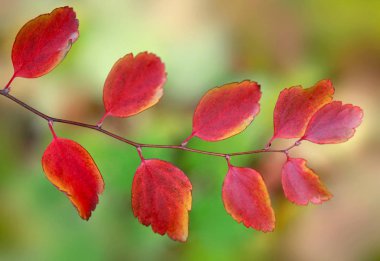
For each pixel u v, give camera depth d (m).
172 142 0.50
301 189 0.36
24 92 0.53
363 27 0.55
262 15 0.57
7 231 0.49
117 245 0.49
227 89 0.35
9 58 0.54
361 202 0.52
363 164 0.53
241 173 0.36
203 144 0.49
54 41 0.34
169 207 0.35
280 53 0.55
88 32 0.53
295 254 0.50
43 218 0.49
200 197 0.49
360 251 0.51
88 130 0.51
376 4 0.55
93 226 0.49
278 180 0.51
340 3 0.56
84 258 0.48
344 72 0.55
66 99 0.53
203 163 0.49
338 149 0.53
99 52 0.52
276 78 0.54
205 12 0.56
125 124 0.51
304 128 0.36
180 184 0.35
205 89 0.52
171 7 0.55
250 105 0.35
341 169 0.53
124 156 0.49
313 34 0.56
